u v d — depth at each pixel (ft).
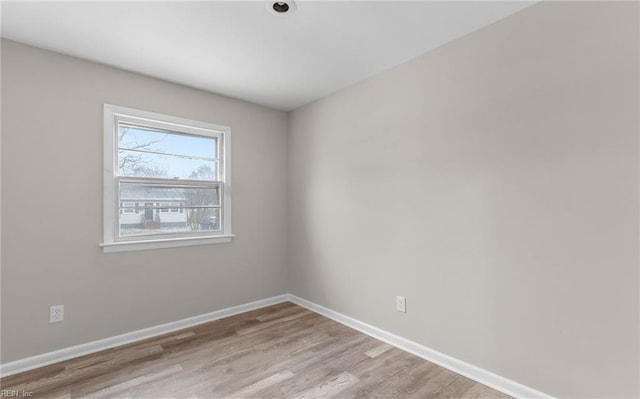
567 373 5.52
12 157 7.06
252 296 11.30
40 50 7.42
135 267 8.73
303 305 11.65
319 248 10.96
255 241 11.40
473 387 6.44
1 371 6.82
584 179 5.36
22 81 7.18
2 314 6.89
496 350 6.42
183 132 9.86
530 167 5.97
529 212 5.98
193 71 8.76
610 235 5.11
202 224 10.21
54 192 7.54
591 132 5.29
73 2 5.74
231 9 6.02
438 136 7.48
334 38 7.11
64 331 7.63
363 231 9.36
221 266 10.48
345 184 9.97
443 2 5.86
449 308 7.22
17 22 6.39
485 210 6.61
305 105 11.54
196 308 9.89
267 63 8.31
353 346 8.32
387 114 8.68
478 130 6.74
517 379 6.12
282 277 12.21
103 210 8.21
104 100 8.29
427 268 7.68
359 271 9.48
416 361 7.53
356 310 9.57
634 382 4.89
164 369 7.14
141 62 8.20
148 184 9.16
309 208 11.39
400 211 8.32
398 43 7.34
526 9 6.03
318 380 6.71
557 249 5.65
